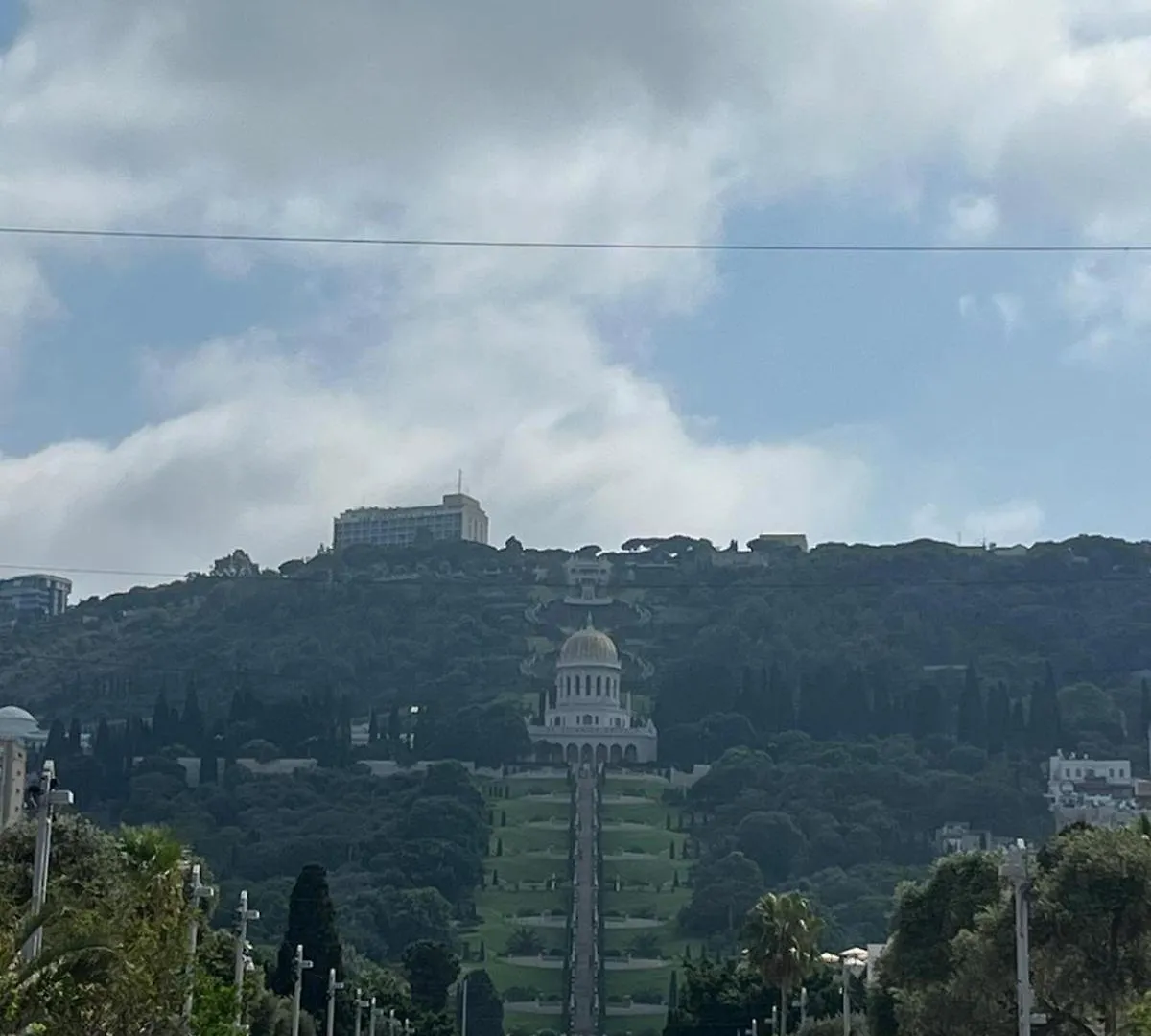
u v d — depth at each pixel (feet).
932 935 250.37
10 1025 119.44
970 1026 215.92
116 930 141.59
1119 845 204.54
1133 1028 172.04
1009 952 204.33
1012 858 179.01
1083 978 201.67
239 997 203.92
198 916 176.04
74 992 128.67
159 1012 156.15
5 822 246.06
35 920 123.65
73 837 208.95
